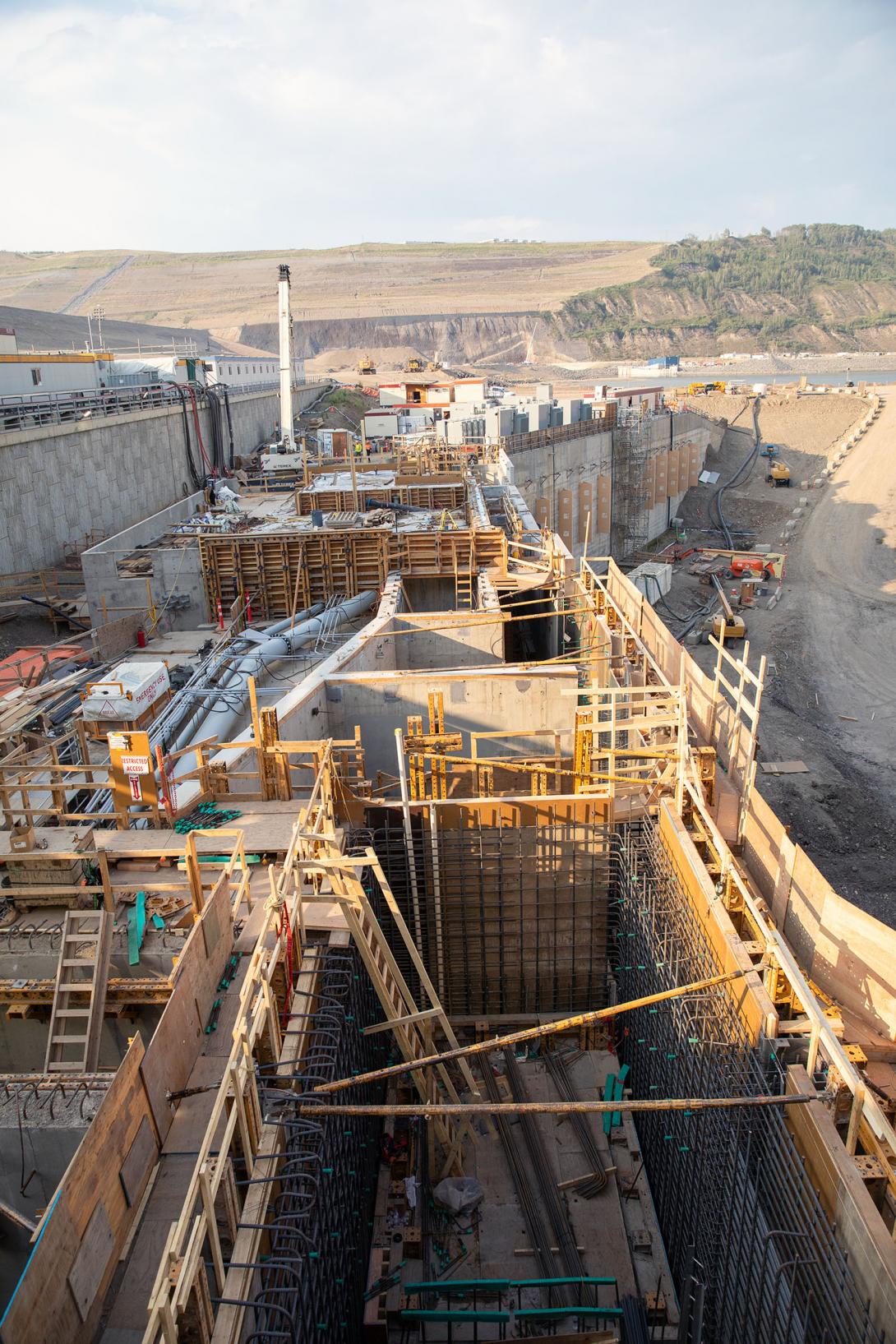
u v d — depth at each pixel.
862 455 87.62
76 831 13.50
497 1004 16.52
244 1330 7.03
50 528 37.66
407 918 15.94
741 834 16.00
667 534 77.81
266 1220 7.68
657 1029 13.10
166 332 145.00
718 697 17.84
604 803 15.49
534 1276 11.73
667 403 94.88
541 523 61.81
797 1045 10.08
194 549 30.27
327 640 26.69
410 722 16.30
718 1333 9.97
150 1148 8.30
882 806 32.28
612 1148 13.52
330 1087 8.42
